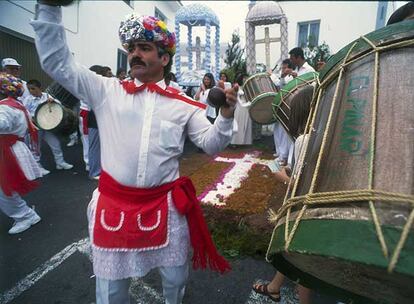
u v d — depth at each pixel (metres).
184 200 1.77
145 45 1.68
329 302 2.06
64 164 6.25
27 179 3.51
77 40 8.27
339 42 8.20
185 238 1.85
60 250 3.28
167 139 1.72
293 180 1.53
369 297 1.52
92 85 1.68
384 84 1.19
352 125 1.21
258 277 2.88
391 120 1.12
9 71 4.75
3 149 3.37
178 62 11.09
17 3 5.43
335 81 1.42
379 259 0.91
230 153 7.62
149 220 1.71
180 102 1.78
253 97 5.79
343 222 1.06
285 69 6.12
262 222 3.49
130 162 1.68
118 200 1.71
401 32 1.26
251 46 9.55
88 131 5.41
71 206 4.42
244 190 4.66
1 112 3.25
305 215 1.21
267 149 8.22
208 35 10.55
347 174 1.15
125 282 1.79
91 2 8.74
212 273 2.92
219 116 1.67
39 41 1.48
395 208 0.99
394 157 1.07
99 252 1.69
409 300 1.36
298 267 1.60
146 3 12.58
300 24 8.82
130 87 1.72
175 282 1.86
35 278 2.81
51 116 5.19
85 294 2.63
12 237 3.52
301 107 2.06
